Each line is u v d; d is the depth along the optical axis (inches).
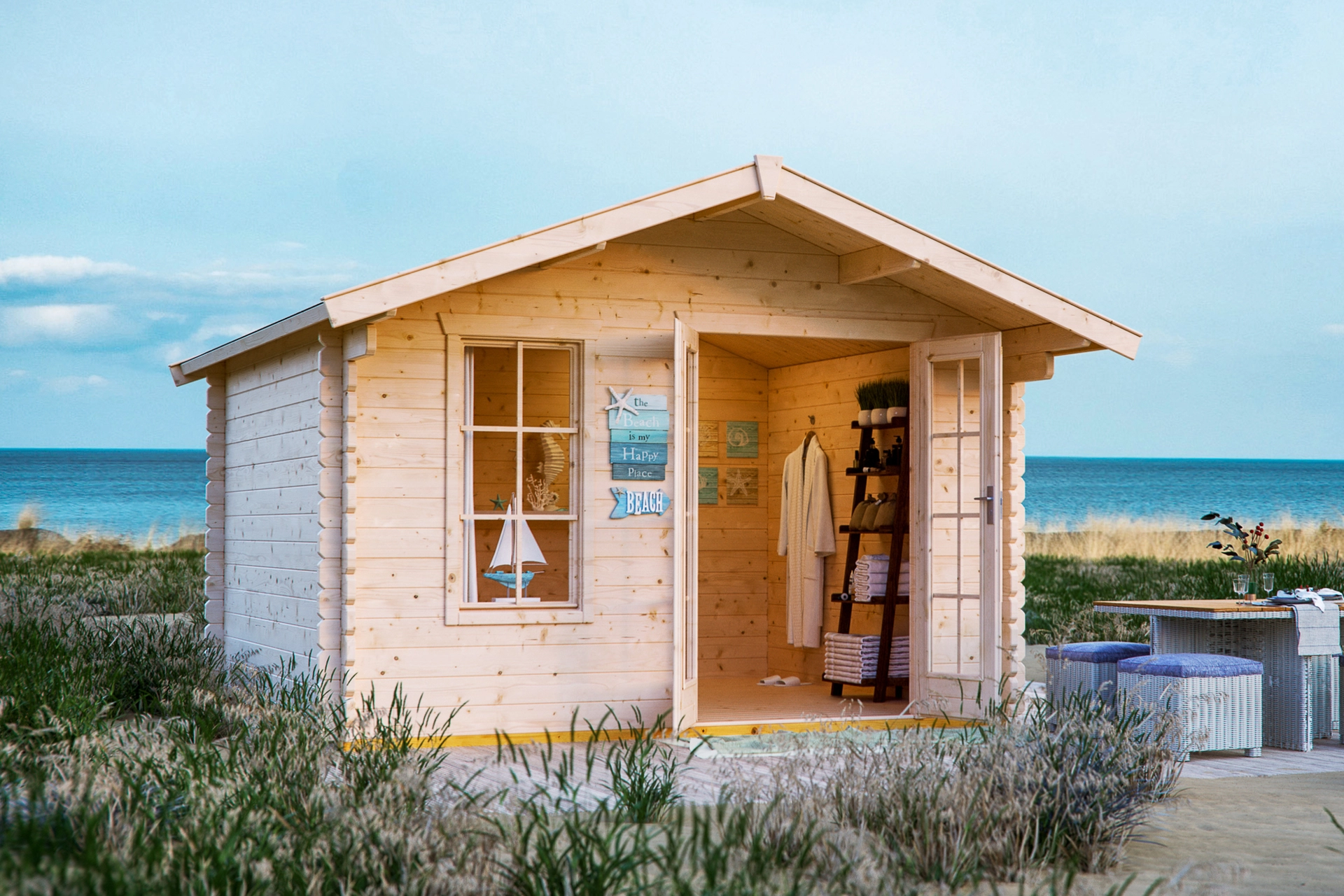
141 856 159.0
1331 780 271.1
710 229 332.8
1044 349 343.9
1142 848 211.0
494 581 323.6
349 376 299.4
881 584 391.5
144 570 792.3
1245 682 299.0
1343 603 315.3
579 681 316.8
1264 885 187.6
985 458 339.0
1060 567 1063.6
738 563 462.0
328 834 170.2
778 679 429.4
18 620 429.1
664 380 326.6
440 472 310.0
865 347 400.8
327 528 301.6
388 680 303.3
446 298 311.0
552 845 163.3
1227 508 2298.2
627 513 322.0
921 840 184.4
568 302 320.2
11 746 224.7
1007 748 218.5
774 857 172.2
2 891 141.5
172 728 244.2
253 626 370.3
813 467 429.4
